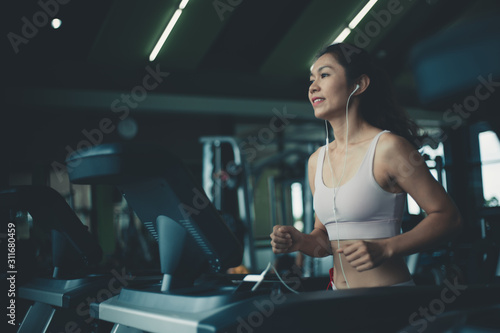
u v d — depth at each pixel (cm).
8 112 877
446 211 100
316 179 119
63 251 159
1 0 749
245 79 1002
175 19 831
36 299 155
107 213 962
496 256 194
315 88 116
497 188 712
